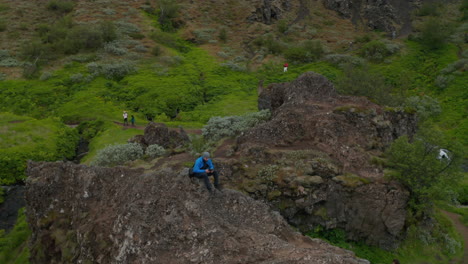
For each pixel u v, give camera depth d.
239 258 10.86
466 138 48.59
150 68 68.38
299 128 24.67
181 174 13.77
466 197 32.28
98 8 92.94
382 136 24.44
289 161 21.30
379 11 101.19
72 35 72.62
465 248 22.47
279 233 13.29
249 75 71.50
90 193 15.65
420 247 20.97
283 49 83.06
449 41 82.25
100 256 12.73
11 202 29.41
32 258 15.83
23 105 50.72
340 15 105.44
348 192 19.92
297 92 28.34
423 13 101.56
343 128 23.86
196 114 51.91
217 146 26.86
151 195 13.09
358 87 39.03
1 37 74.38
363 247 20.06
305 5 109.38
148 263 11.34
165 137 31.31
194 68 71.44
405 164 20.73
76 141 41.03
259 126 25.48
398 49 79.19
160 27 89.19
